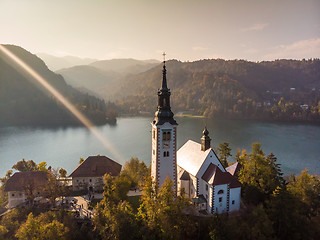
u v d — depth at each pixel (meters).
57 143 173.00
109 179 61.84
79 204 68.19
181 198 50.25
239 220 54.56
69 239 49.88
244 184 66.50
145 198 52.03
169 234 46.91
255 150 76.69
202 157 65.44
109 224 49.09
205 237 51.81
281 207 51.06
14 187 71.06
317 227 52.50
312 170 118.81
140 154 147.75
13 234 55.00
